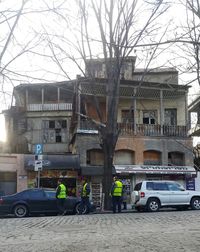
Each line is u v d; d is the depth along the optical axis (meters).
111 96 26.27
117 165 36.56
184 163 38.47
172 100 40.62
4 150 43.69
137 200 26.19
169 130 38.56
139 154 37.31
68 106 48.22
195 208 26.92
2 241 11.28
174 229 13.20
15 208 24.17
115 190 24.08
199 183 38.00
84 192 24.52
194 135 44.44
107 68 25.92
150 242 10.23
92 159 36.78
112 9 22.05
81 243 10.41
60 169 35.19
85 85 34.06
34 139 47.72
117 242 10.37
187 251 8.77
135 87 34.16
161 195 26.31
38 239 11.52
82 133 36.34
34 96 49.62
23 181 34.94
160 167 37.09
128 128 37.72
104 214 22.50
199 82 12.34
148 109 40.25
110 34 22.34
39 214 25.00
